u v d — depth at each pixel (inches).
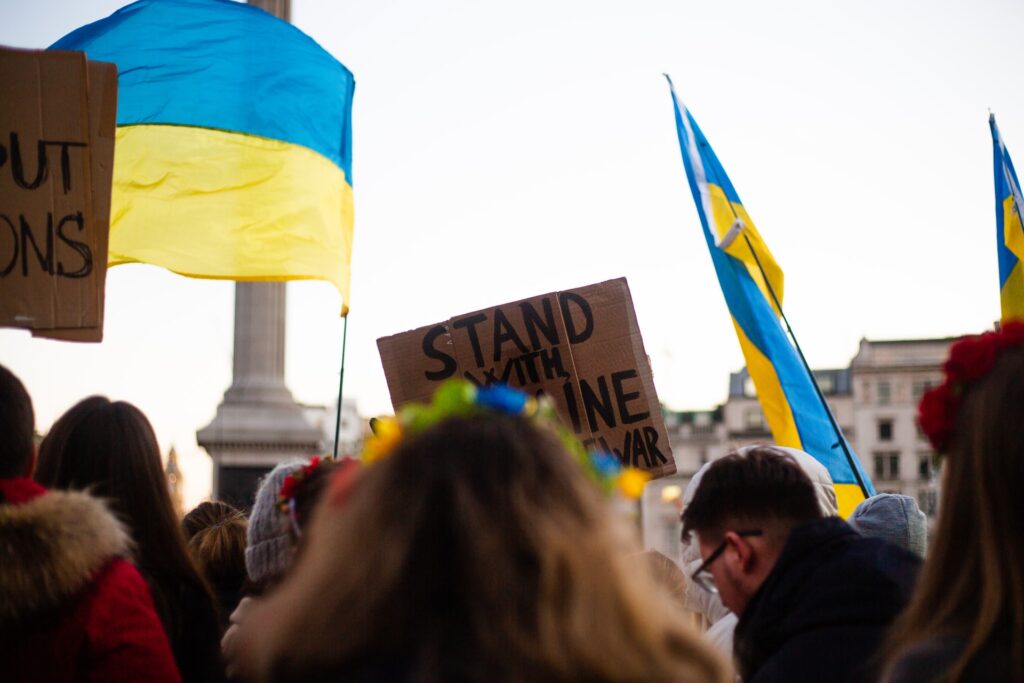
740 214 267.3
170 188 222.8
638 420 183.8
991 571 78.8
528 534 65.9
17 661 107.0
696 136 270.5
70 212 172.1
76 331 171.6
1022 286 247.6
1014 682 75.9
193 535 197.0
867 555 110.2
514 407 74.0
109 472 140.6
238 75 230.2
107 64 174.9
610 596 66.2
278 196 224.7
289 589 69.7
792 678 103.8
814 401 247.8
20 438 115.3
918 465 3127.5
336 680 65.5
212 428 988.6
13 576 105.4
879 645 103.0
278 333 1026.7
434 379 186.2
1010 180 253.4
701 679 68.4
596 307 185.9
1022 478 79.1
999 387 81.7
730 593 118.9
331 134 233.8
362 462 77.0
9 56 171.3
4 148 171.0
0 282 170.4
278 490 139.9
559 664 63.2
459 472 68.1
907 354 3176.7
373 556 66.8
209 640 140.9
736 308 254.7
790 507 117.6
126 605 111.5
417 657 64.7
